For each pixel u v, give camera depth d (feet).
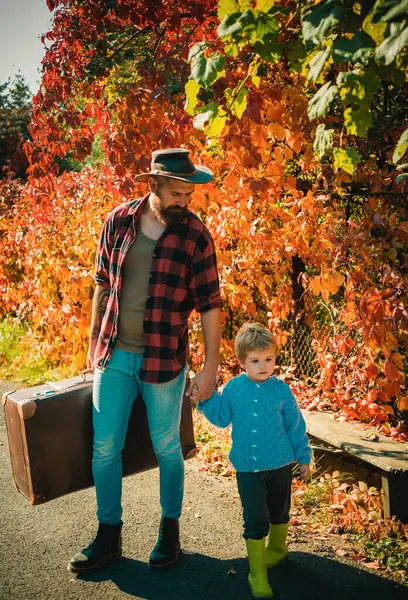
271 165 12.66
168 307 9.68
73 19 15.25
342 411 13.79
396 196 11.92
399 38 6.16
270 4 7.93
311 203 12.30
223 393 9.86
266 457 9.32
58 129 15.33
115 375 9.89
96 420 10.02
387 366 11.93
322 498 12.44
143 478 14.03
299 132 11.80
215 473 14.20
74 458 10.35
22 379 22.33
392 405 13.64
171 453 10.12
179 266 9.64
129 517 12.00
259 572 9.25
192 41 14.39
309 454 9.67
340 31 7.49
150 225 9.78
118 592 9.48
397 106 12.16
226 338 17.67
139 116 13.58
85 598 9.32
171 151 9.30
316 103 7.45
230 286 15.19
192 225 9.71
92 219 20.88
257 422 9.42
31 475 9.97
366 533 11.07
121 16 14.19
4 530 11.55
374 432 12.70
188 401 11.30
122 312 9.81
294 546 10.75
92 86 15.90
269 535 9.98
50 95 15.31
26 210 27.07
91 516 12.12
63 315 22.03
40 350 24.13
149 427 10.11
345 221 12.35
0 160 54.60
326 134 8.00
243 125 11.27
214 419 9.73
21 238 25.35
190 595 9.38
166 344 9.74
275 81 12.03
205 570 10.09
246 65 10.71
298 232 12.92
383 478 11.43
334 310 13.96
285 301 14.47
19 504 12.69
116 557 10.33
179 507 10.31
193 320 17.03
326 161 12.40
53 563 10.34
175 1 13.85
